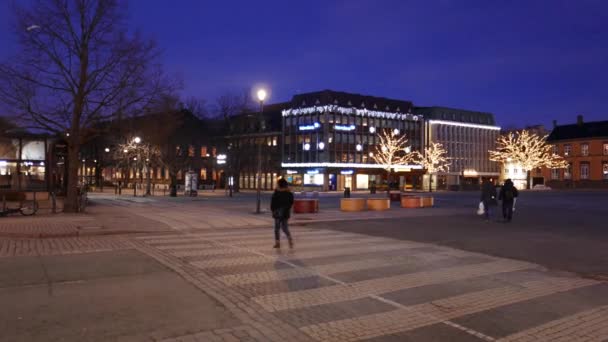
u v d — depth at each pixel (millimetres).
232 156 56156
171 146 45844
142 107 22172
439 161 85750
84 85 21219
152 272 9086
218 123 52875
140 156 46469
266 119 79125
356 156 74438
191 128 47750
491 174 94875
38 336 5461
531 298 7508
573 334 5863
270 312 6555
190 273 9000
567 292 7941
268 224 18688
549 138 95750
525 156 85000
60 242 13227
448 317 6453
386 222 20312
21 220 18047
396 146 76875
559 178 92062
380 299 7285
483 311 6754
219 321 6121
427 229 17531
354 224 19438
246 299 7184
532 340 5645
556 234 16125
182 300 7090
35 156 29484
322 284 8188
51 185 29891
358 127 74938
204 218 20500
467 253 11898
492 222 20438
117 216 20734
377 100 79125
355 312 6613
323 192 65312
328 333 5754
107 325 5883
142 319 6145
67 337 5441
